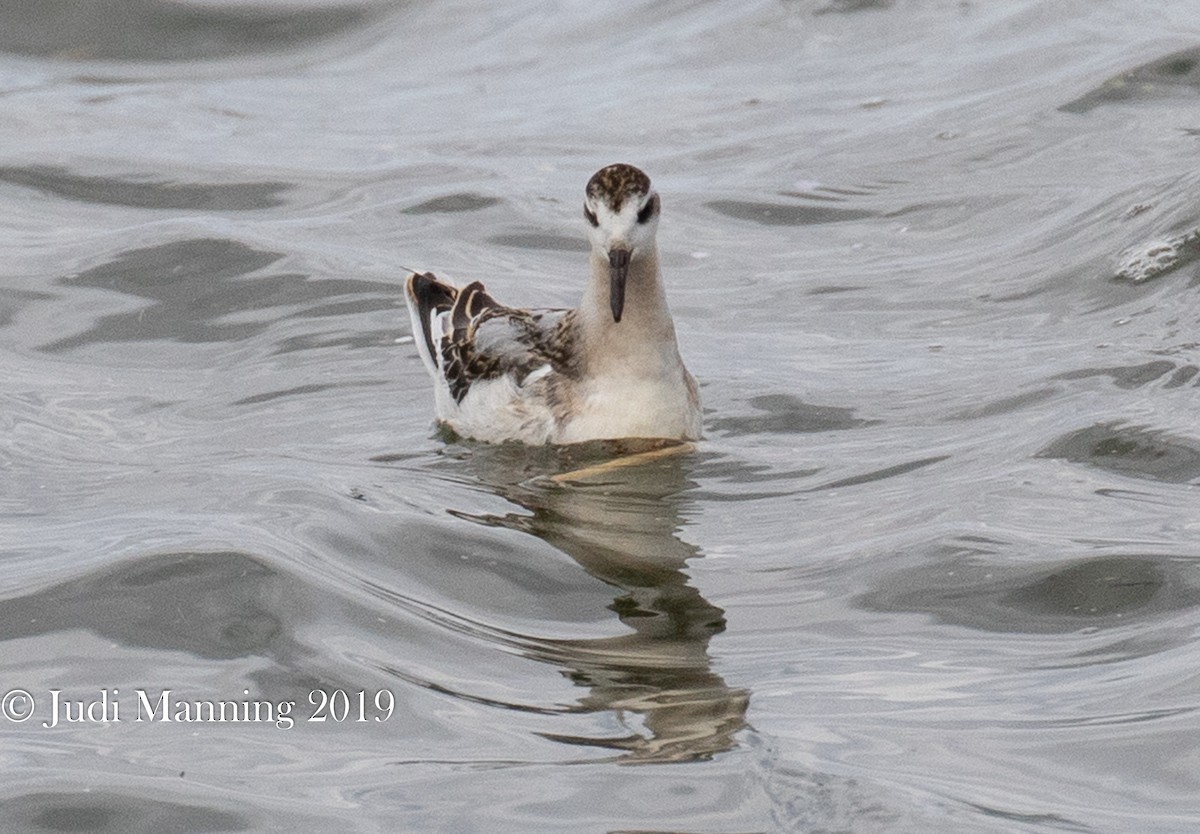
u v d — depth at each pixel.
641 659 11.53
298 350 18.48
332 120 27.14
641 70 28.55
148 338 18.88
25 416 16.61
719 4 30.95
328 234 21.97
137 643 11.77
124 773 10.26
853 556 12.94
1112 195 20.69
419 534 13.50
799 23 29.72
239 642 11.76
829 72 27.58
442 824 9.60
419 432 16.27
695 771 10.03
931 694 10.90
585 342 15.64
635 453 15.40
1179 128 22.97
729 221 22.19
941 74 26.70
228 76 29.61
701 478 14.82
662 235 21.81
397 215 22.77
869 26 29.23
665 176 23.88
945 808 9.52
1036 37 27.52
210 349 18.59
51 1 31.36
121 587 12.44
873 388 16.66
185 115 27.41
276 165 24.83
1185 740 10.16
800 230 21.83
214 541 13.01
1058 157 22.81
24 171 24.39
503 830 9.51
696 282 20.30
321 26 31.45
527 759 10.25
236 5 31.72
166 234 21.48
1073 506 13.46
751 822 9.48
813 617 12.07
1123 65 25.22
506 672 11.40
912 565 12.66
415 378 17.73
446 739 10.55
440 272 20.59
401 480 14.82
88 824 9.73
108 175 24.33
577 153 25.08
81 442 16.02
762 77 27.67
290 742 10.59
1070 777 9.86
